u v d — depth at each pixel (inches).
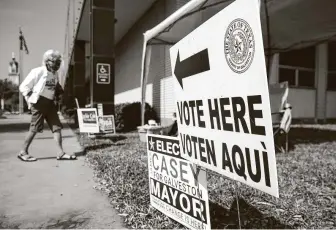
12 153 233.3
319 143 288.0
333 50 614.9
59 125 208.1
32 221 100.8
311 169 175.5
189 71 79.3
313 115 582.9
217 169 67.8
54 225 97.7
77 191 134.5
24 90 188.5
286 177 157.3
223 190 130.6
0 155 224.1
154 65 503.2
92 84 375.9
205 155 73.3
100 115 363.6
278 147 251.6
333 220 101.6
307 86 576.7
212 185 138.3
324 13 279.3
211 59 66.9
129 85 726.5
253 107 53.2
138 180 149.3
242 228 94.5
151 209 109.0
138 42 632.4
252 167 54.9
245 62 54.1
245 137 56.4
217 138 66.8
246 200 119.0
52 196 127.3
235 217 102.6
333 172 168.1
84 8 514.6
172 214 92.6
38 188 138.9
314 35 345.7
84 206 115.2
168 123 432.1
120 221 100.8
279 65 541.0
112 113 384.5
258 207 112.3
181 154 86.6
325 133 384.5
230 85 59.7
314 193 130.4
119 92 885.2
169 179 94.1
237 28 55.6
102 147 263.3
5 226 96.5
